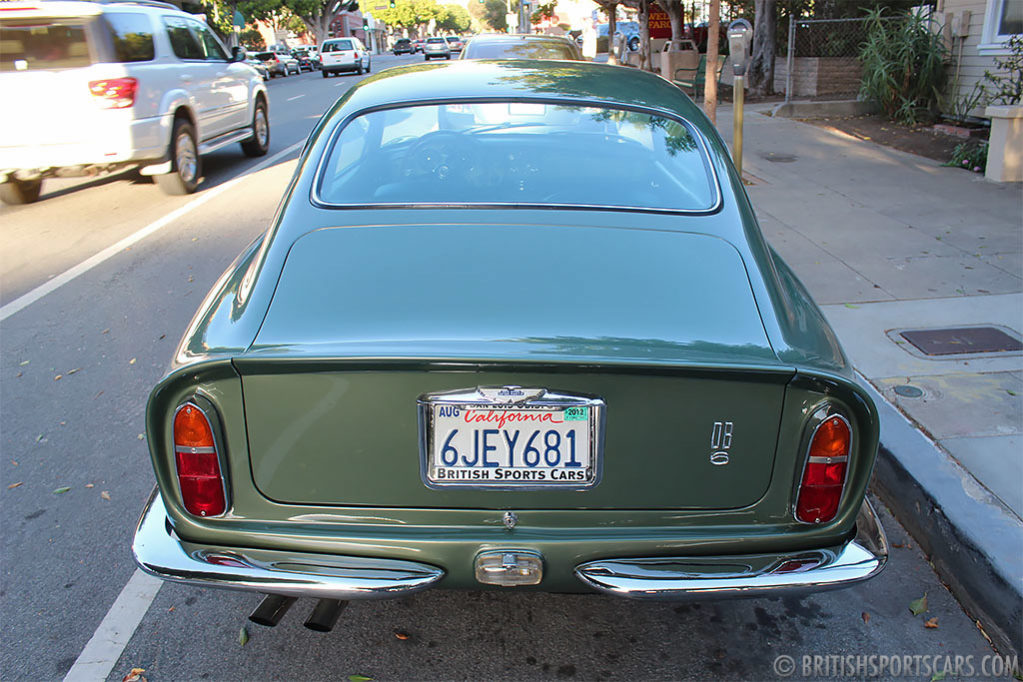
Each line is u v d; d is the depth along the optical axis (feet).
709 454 6.71
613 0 69.87
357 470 6.77
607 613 9.09
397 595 6.68
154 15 28.37
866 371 13.94
